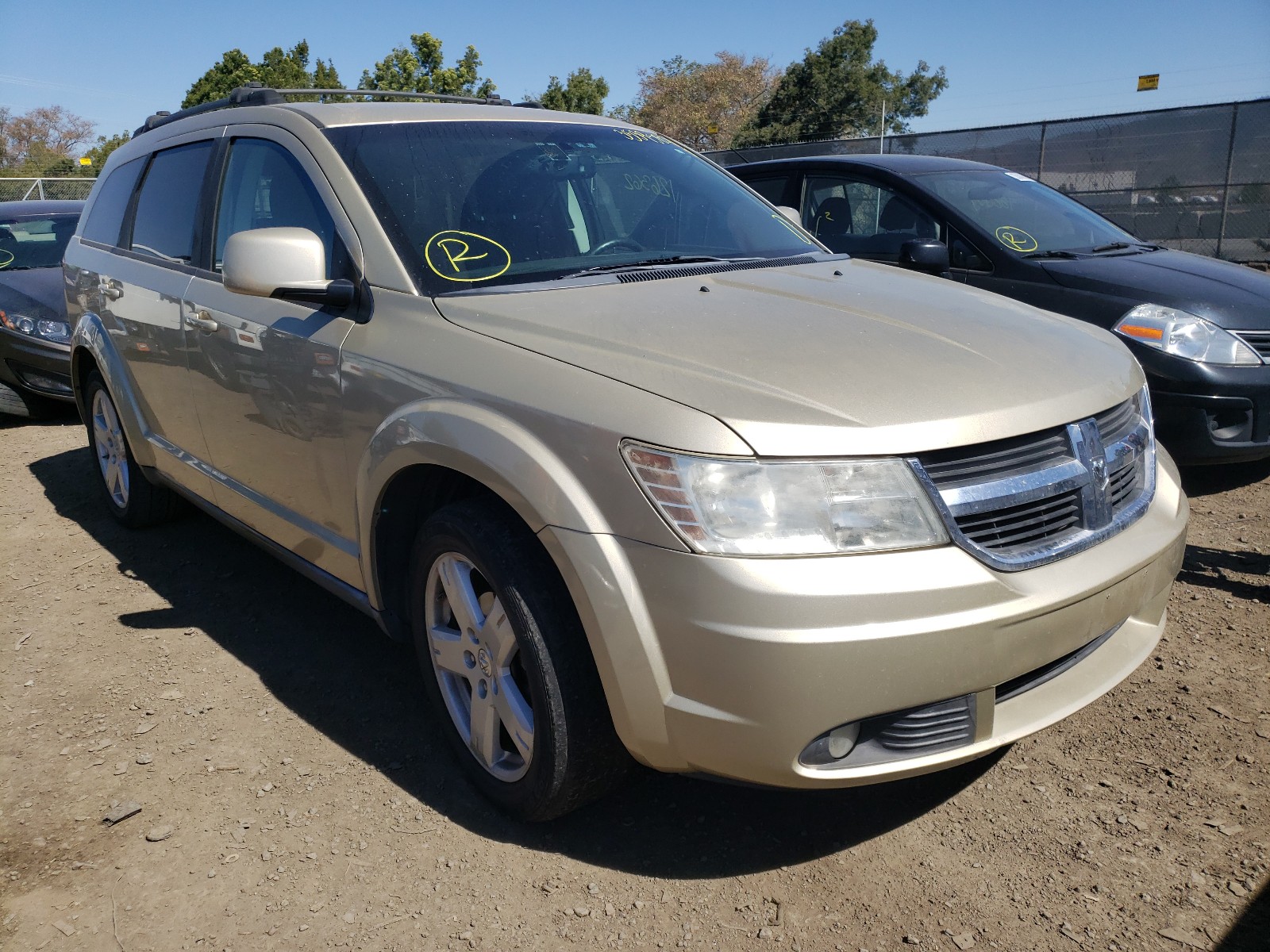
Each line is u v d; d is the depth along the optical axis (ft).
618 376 7.04
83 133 219.00
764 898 7.31
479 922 7.13
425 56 117.19
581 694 7.19
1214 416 14.60
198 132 12.59
